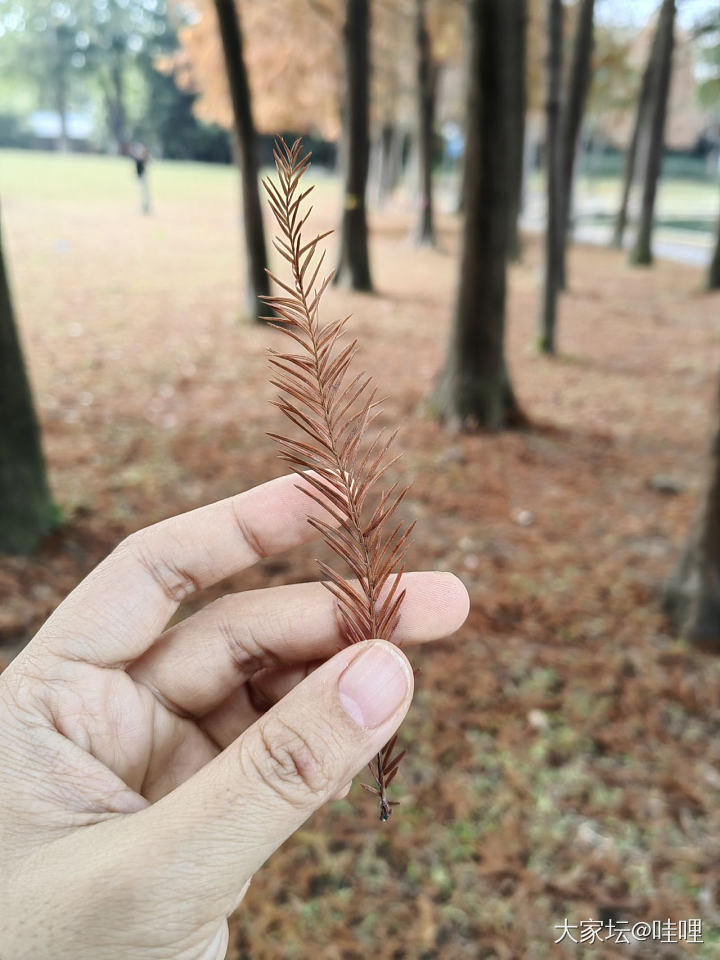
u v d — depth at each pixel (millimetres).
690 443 7008
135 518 4801
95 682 1180
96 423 6332
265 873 2682
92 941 938
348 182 13516
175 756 1312
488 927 2549
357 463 937
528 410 7715
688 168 59562
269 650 1324
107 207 22000
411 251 20359
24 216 18781
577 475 6098
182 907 950
